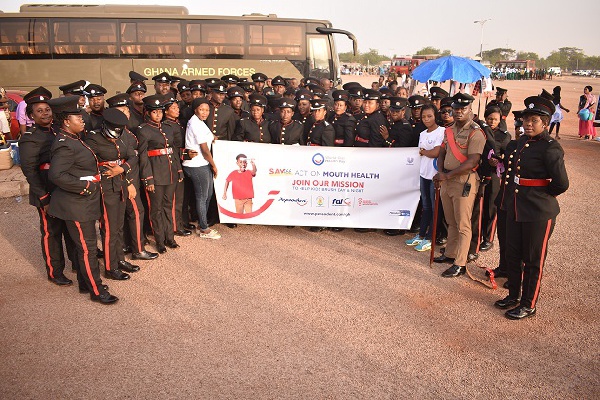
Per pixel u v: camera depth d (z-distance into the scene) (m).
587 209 9.20
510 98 32.75
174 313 5.14
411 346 4.56
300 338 4.67
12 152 11.66
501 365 4.29
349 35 15.18
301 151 7.57
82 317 5.05
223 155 7.59
